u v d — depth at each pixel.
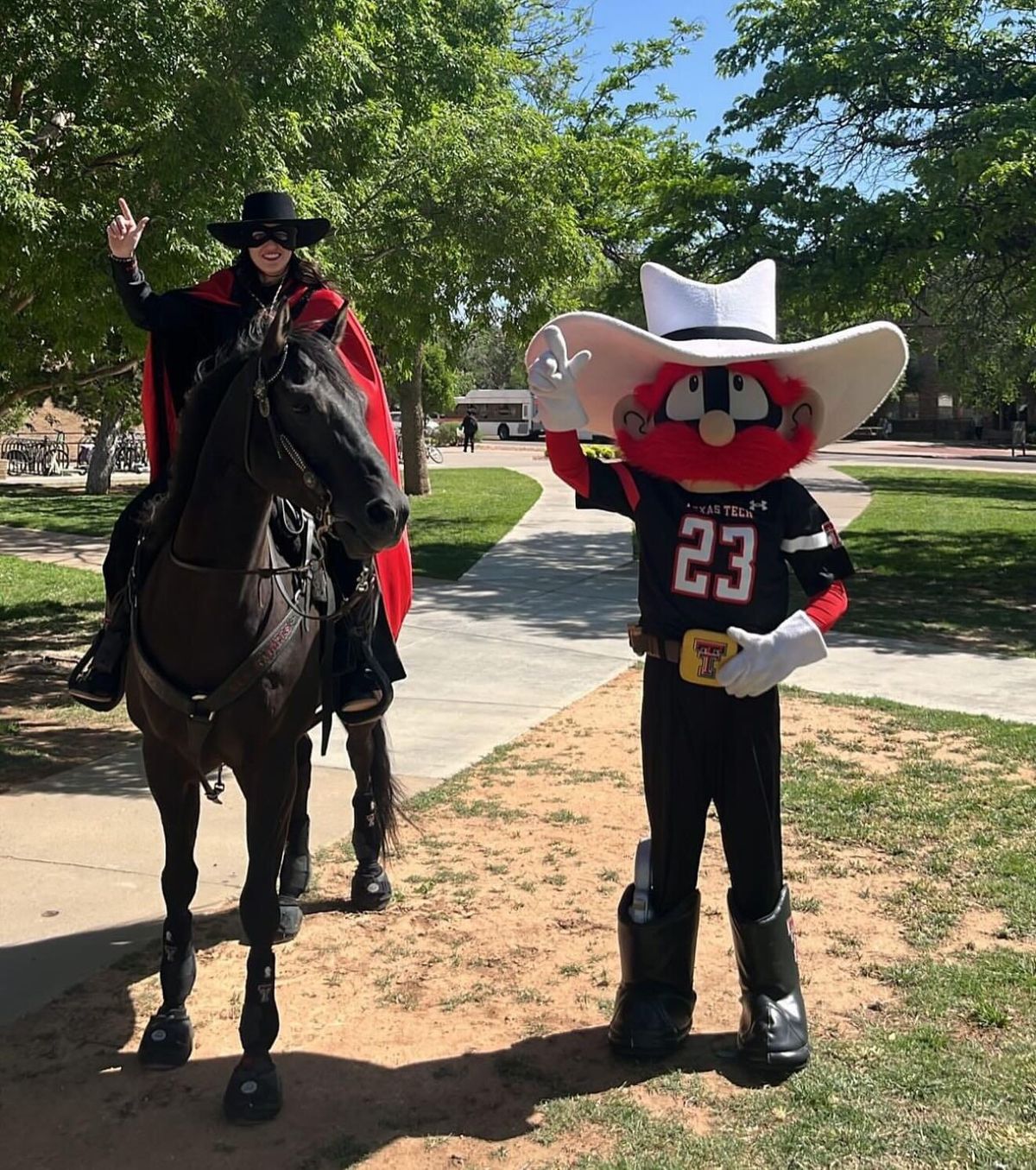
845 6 13.66
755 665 3.19
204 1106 3.33
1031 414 59.97
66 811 5.73
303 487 2.93
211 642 3.21
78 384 11.24
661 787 3.50
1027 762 6.66
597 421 3.77
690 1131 3.19
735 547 3.40
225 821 5.64
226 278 4.14
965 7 13.32
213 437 3.11
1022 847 5.32
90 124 6.64
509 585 13.44
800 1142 3.12
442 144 8.23
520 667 9.23
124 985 4.02
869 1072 3.46
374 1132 3.20
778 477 3.42
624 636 10.55
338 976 4.12
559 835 5.55
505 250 8.27
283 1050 3.62
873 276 12.47
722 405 3.37
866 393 3.64
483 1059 3.58
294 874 4.53
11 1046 3.63
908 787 6.20
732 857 3.53
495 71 11.86
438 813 5.86
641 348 3.41
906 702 8.18
